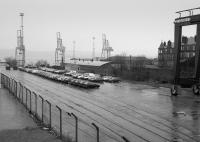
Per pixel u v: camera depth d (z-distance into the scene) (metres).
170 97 49.88
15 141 22.41
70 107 39.97
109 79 76.56
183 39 105.06
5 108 36.59
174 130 28.33
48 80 80.25
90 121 31.66
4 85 59.31
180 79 51.72
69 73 93.56
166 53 109.69
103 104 42.91
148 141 24.77
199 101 45.47
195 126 29.89
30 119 30.81
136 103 43.97
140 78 78.75
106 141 24.47
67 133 25.81
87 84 62.91
